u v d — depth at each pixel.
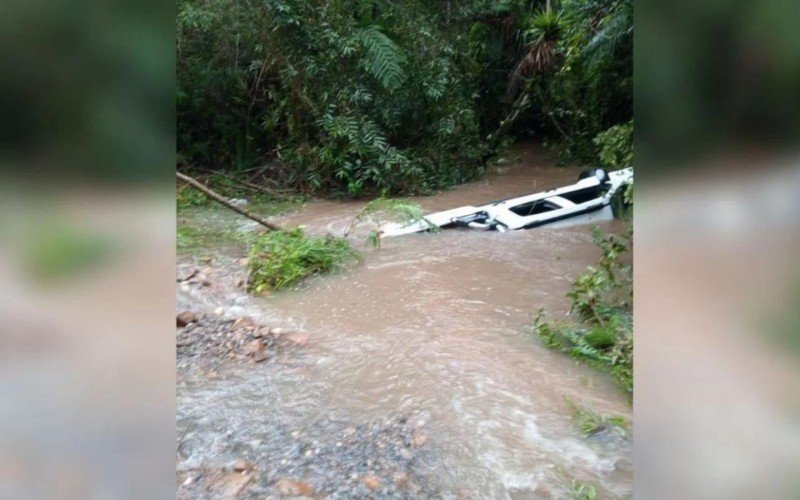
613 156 5.23
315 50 9.11
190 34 9.34
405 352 3.76
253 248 5.58
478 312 4.43
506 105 12.62
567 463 2.66
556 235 6.29
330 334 4.12
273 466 2.67
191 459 2.74
